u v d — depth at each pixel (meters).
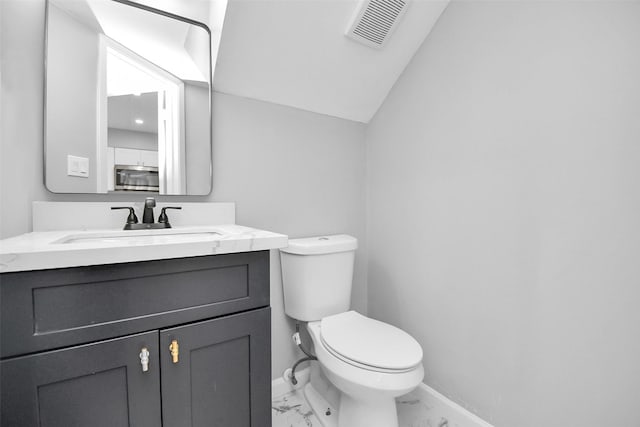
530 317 1.05
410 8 1.31
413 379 0.99
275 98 1.46
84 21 1.04
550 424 1.01
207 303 0.81
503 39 1.11
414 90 1.50
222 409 0.85
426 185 1.44
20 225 0.94
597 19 0.88
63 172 1.01
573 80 0.93
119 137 1.11
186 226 1.21
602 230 0.88
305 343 1.57
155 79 1.17
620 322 0.85
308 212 1.60
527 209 1.05
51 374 0.62
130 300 0.71
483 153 1.19
